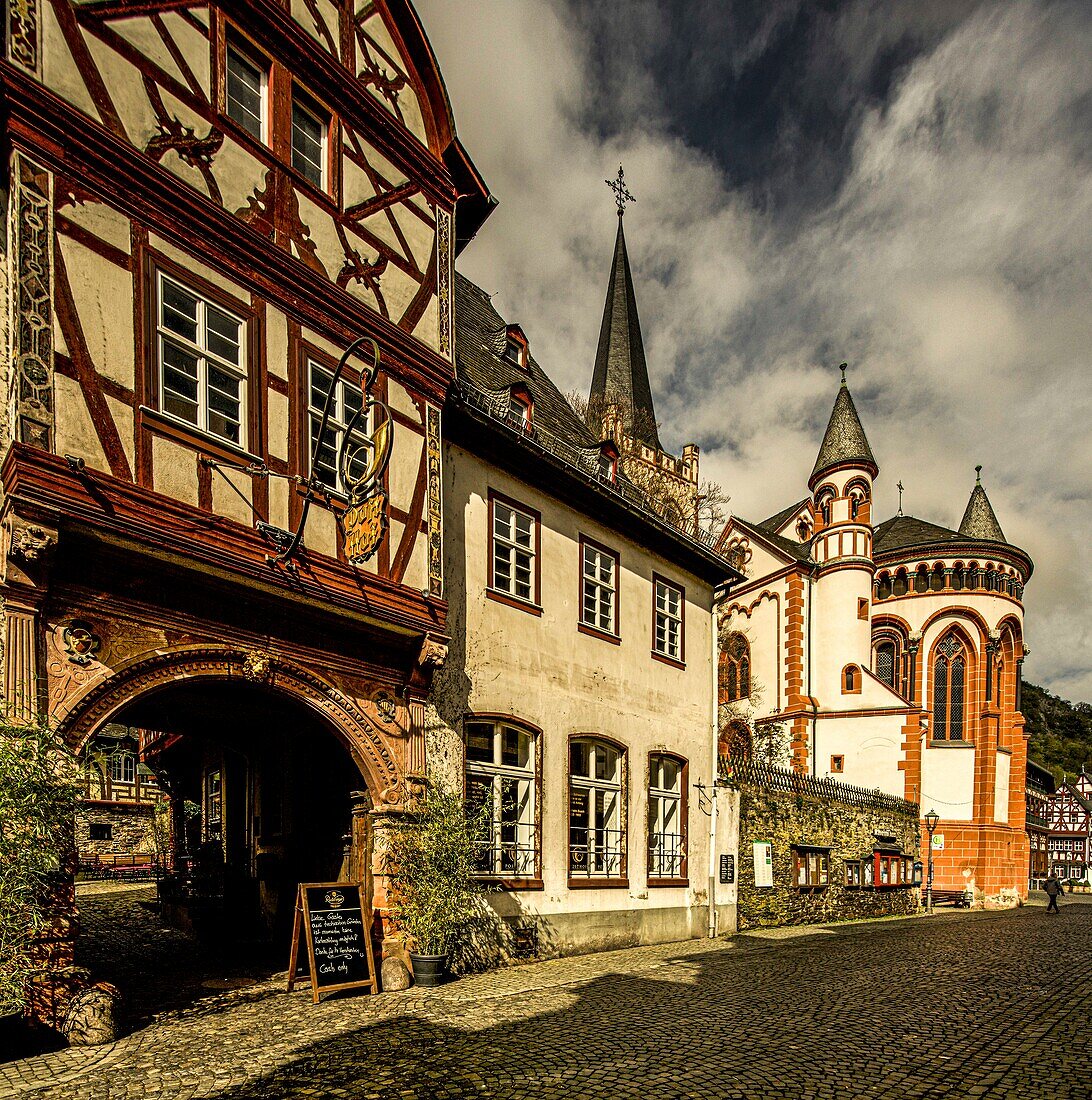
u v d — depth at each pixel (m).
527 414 15.69
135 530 7.40
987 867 33.91
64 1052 6.63
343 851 10.82
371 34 11.07
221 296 8.62
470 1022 7.92
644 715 15.74
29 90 7.14
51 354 7.06
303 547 9.02
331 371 9.84
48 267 7.14
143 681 7.71
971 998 9.86
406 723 10.42
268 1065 6.46
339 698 9.65
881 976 11.42
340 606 9.31
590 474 14.82
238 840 15.24
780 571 34.59
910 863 26.81
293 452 9.17
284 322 9.29
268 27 9.55
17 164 7.05
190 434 8.09
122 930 14.08
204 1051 6.80
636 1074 6.41
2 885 6.16
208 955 11.53
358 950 9.15
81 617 7.30
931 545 37.09
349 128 10.55
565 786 13.39
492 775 12.17
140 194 7.94
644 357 46.91
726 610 36.97
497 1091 5.99
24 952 6.45
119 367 7.56
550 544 13.96
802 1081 6.38
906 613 37.44
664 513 25.75
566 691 13.77
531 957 12.05
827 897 21.33
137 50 8.12
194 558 7.86
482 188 12.53
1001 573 36.72
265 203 9.27
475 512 12.43
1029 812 57.75
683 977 10.92
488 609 12.36
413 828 10.10
